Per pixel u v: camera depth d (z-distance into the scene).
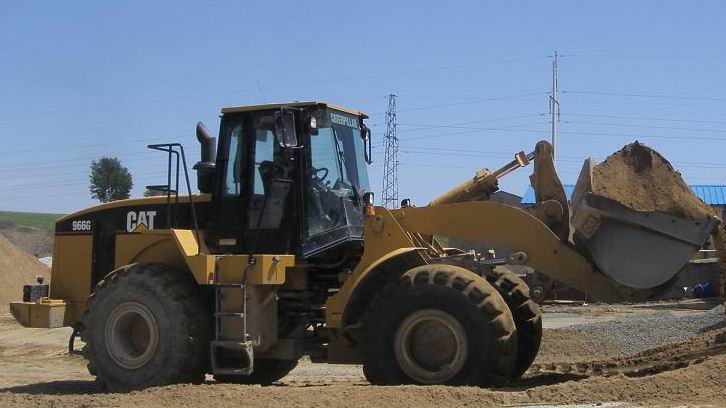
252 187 9.30
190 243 9.22
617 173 8.34
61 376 12.39
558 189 8.84
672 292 8.09
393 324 8.24
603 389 7.29
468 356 7.95
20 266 30.14
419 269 8.30
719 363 7.55
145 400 7.91
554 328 13.74
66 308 10.37
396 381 8.20
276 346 9.19
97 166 48.56
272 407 7.32
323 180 9.24
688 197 8.15
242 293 8.85
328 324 8.63
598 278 8.35
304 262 9.27
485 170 9.45
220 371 8.89
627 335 12.48
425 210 8.97
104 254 10.30
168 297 9.00
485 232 8.76
